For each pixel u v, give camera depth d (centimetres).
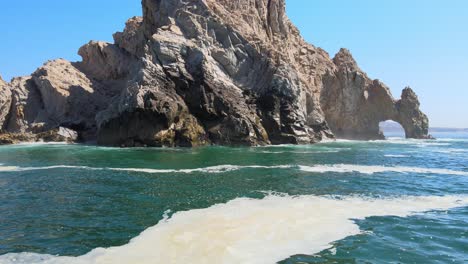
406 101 7800
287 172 2616
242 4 6444
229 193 1902
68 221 1423
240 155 3712
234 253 1074
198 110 5025
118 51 7325
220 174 2508
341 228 1308
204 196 1830
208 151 4112
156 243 1159
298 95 5625
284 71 5528
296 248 1119
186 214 1484
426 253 1094
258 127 5184
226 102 5078
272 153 3959
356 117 7462
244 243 1152
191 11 5800
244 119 5041
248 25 6241
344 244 1155
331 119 7294
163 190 1978
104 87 6956
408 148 5144
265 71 5619
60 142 5544
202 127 5006
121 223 1385
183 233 1245
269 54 5703
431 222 1393
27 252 1115
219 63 5572
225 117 5041
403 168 2922
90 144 5222
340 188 2050
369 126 7631
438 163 3319
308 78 6900
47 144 5256
